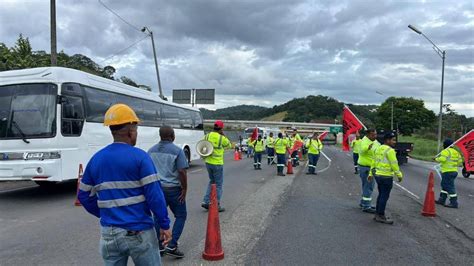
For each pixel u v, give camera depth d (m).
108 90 13.76
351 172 20.20
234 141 68.38
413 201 11.61
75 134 11.66
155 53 34.78
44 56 41.12
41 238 7.10
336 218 8.89
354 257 6.16
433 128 97.50
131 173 3.21
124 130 3.32
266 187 13.77
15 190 13.03
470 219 9.22
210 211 5.94
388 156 8.36
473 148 13.20
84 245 6.66
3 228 7.84
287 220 8.58
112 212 3.20
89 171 3.29
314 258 6.06
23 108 11.05
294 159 23.64
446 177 10.92
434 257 6.27
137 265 3.33
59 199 11.30
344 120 14.26
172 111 20.33
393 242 7.05
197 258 5.96
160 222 3.33
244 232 7.49
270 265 5.71
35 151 10.85
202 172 20.05
